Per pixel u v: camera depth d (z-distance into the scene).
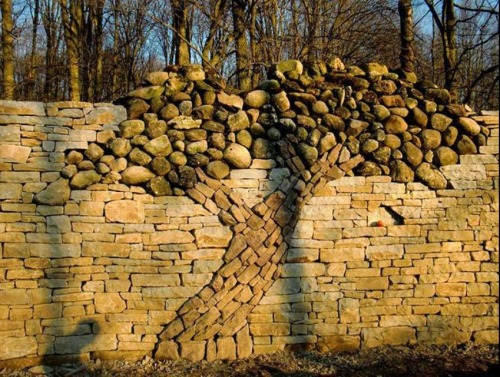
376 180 5.58
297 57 9.91
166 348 5.18
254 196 5.41
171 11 10.71
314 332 5.45
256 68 10.12
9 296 4.92
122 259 5.17
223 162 5.36
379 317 5.55
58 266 5.04
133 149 5.21
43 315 5.00
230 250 5.30
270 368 5.00
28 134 5.00
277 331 5.38
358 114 5.61
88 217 5.11
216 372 4.92
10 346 4.90
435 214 5.65
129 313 5.17
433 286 5.61
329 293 5.48
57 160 5.06
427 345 5.57
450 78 9.14
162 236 5.23
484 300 5.67
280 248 5.39
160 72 5.43
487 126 5.80
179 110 5.34
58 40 13.80
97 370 4.93
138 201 5.22
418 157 5.62
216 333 5.26
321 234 5.48
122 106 5.28
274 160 5.48
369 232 5.54
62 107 5.11
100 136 5.16
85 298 5.09
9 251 4.92
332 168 5.52
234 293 5.30
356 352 5.44
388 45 10.78
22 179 4.97
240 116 5.39
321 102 5.54
